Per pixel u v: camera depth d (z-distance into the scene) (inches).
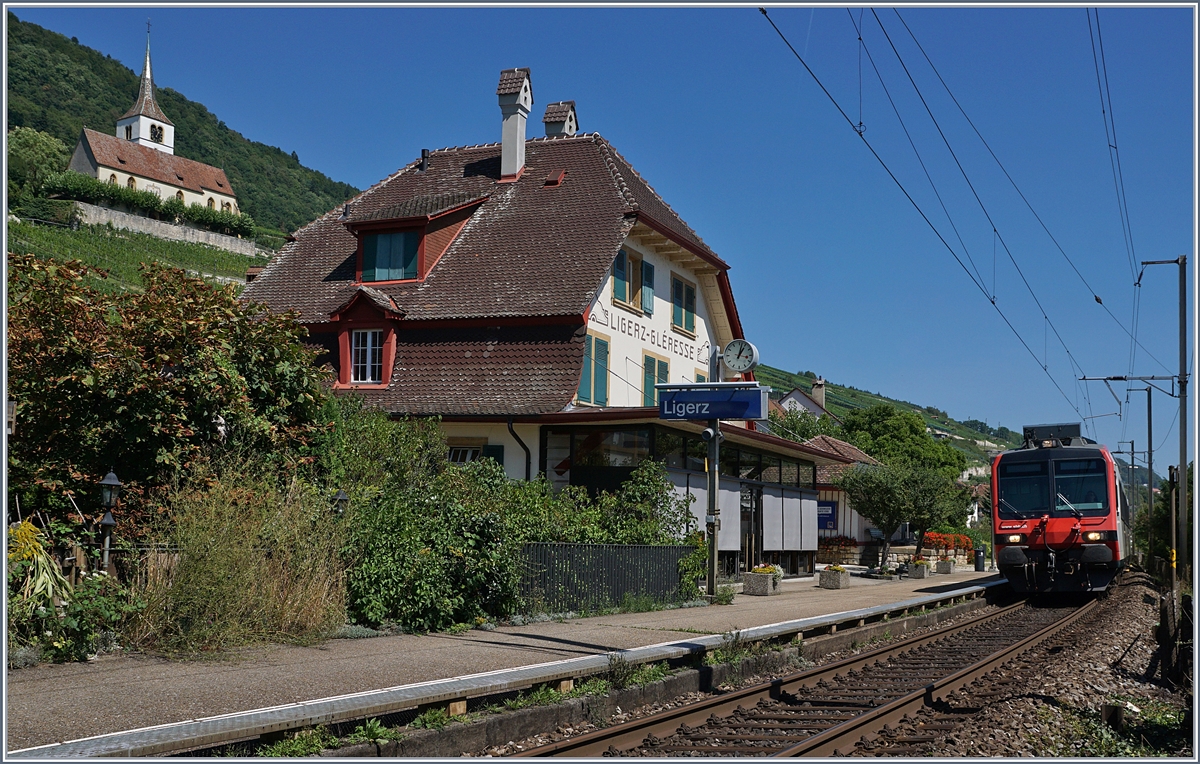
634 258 1063.0
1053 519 962.1
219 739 272.2
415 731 307.1
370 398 948.0
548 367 920.3
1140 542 2506.2
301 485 516.1
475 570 565.6
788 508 1205.1
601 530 734.5
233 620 436.8
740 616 652.7
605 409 894.4
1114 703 394.3
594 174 1117.1
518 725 339.3
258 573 457.7
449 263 1037.8
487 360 941.2
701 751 320.8
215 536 436.5
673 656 449.7
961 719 377.4
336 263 1101.1
